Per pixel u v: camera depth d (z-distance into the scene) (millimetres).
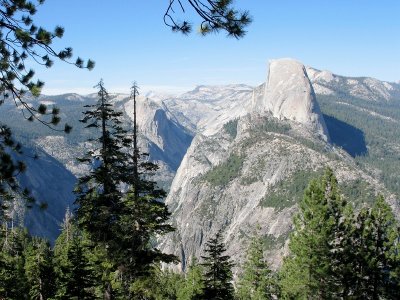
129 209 28406
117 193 28016
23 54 11727
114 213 27812
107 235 28078
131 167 28953
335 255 36406
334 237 37094
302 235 37656
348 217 37312
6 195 14750
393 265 35062
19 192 14375
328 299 36469
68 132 12555
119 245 27703
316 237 36188
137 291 28281
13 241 73125
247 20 10344
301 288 38094
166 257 29062
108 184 28375
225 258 42750
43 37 11297
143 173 29750
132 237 28250
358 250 35469
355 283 35594
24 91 11992
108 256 27688
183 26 10484
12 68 11719
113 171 28406
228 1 10094
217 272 42938
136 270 28141
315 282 36844
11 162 13078
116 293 29938
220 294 42375
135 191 28891
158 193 29188
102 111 28641
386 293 35125
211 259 42875
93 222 28016
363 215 36688
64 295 41250
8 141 13531
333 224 36500
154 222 29000
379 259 35531
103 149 28500
